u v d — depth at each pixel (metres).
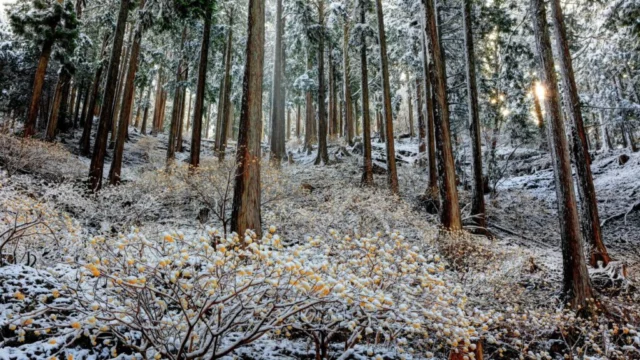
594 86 15.88
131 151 18.33
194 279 2.22
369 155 11.97
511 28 13.05
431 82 8.42
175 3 10.77
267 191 8.12
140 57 17.30
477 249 6.12
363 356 3.03
